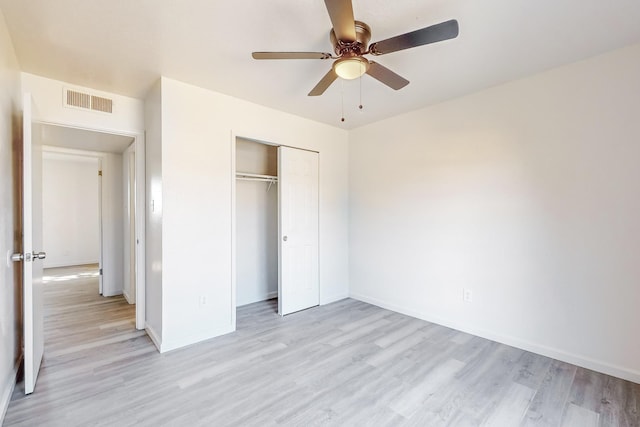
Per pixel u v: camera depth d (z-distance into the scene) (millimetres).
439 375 2262
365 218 4012
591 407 1898
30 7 1708
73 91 2701
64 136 3471
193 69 2467
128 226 4125
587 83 2332
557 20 1849
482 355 2566
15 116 2229
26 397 1967
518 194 2682
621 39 2068
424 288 3377
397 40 1604
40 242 2398
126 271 4254
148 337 2926
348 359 2502
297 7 1724
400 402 1947
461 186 3049
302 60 2320
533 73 2561
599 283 2303
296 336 2961
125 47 2141
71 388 2074
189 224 2764
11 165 2113
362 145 4035
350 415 1824
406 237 3541
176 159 2680
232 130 3041
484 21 1855
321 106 3314
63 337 2918
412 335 2977
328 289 4023
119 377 2217
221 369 2336
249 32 1973
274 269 4348
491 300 2861
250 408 1882
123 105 2967
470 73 2551
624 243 2203
